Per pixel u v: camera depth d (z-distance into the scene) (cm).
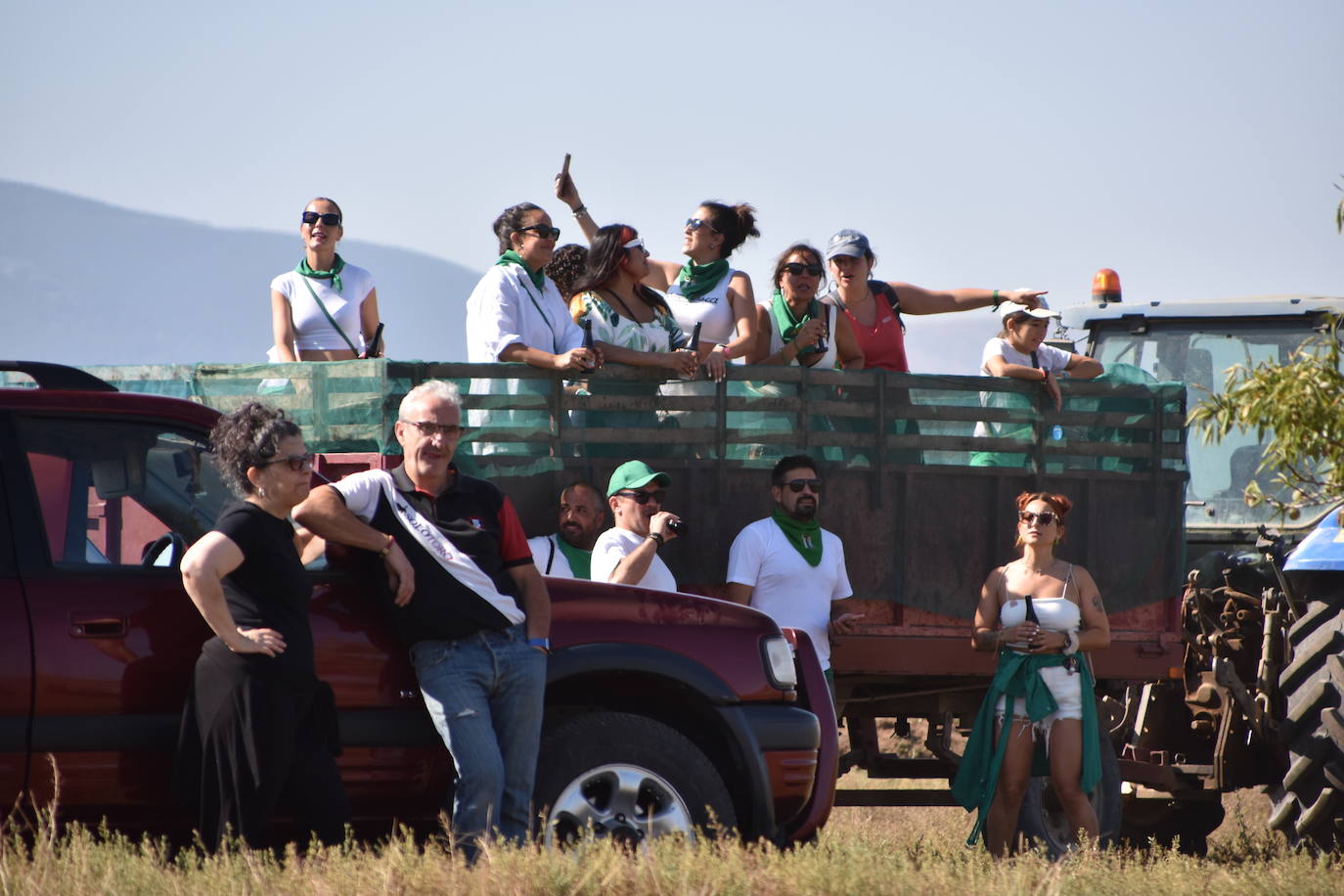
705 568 2981
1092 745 2933
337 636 2148
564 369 2852
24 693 1961
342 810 2048
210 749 1984
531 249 2992
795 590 2933
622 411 2938
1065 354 3631
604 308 3034
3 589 1980
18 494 2025
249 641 1981
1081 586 3005
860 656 3077
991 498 3247
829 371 3098
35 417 2066
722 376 3002
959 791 2986
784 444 3048
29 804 1966
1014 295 3550
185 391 2922
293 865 1883
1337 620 3045
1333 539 3023
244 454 2027
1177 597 3462
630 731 2292
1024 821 3222
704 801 2308
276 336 3325
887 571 3127
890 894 2064
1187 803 3928
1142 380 3453
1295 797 3088
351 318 3331
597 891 1917
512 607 2191
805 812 2505
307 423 2797
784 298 3341
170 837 2069
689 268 3325
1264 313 4019
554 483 2870
